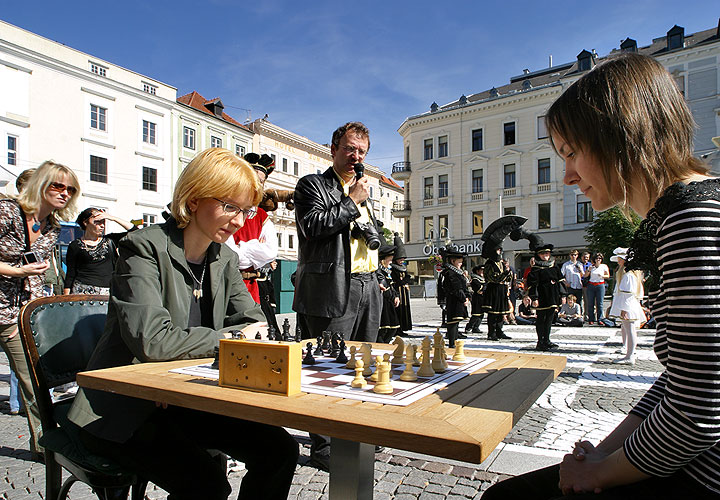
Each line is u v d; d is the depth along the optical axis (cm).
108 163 3117
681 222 99
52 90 2847
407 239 4294
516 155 3706
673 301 99
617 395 491
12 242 309
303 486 273
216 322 206
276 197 390
